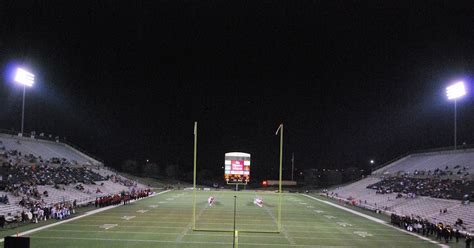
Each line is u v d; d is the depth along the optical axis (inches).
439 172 2410.2
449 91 2706.7
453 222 1534.2
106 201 2001.7
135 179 3700.8
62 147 3179.1
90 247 1011.9
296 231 1352.1
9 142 2413.9
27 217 1369.3
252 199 2591.0
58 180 2239.2
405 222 1469.0
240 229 1357.0
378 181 2994.6
